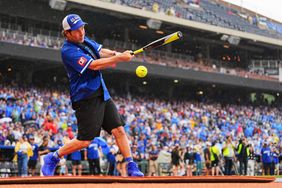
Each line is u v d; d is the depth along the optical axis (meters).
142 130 88.75
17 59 116.81
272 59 178.50
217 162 77.56
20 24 124.00
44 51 115.00
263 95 172.25
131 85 144.50
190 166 75.62
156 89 148.38
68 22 19.83
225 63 167.75
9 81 117.81
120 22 138.25
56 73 134.25
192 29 147.12
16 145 60.47
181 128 103.56
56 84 124.12
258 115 146.50
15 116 81.12
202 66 152.12
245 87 158.50
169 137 89.12
